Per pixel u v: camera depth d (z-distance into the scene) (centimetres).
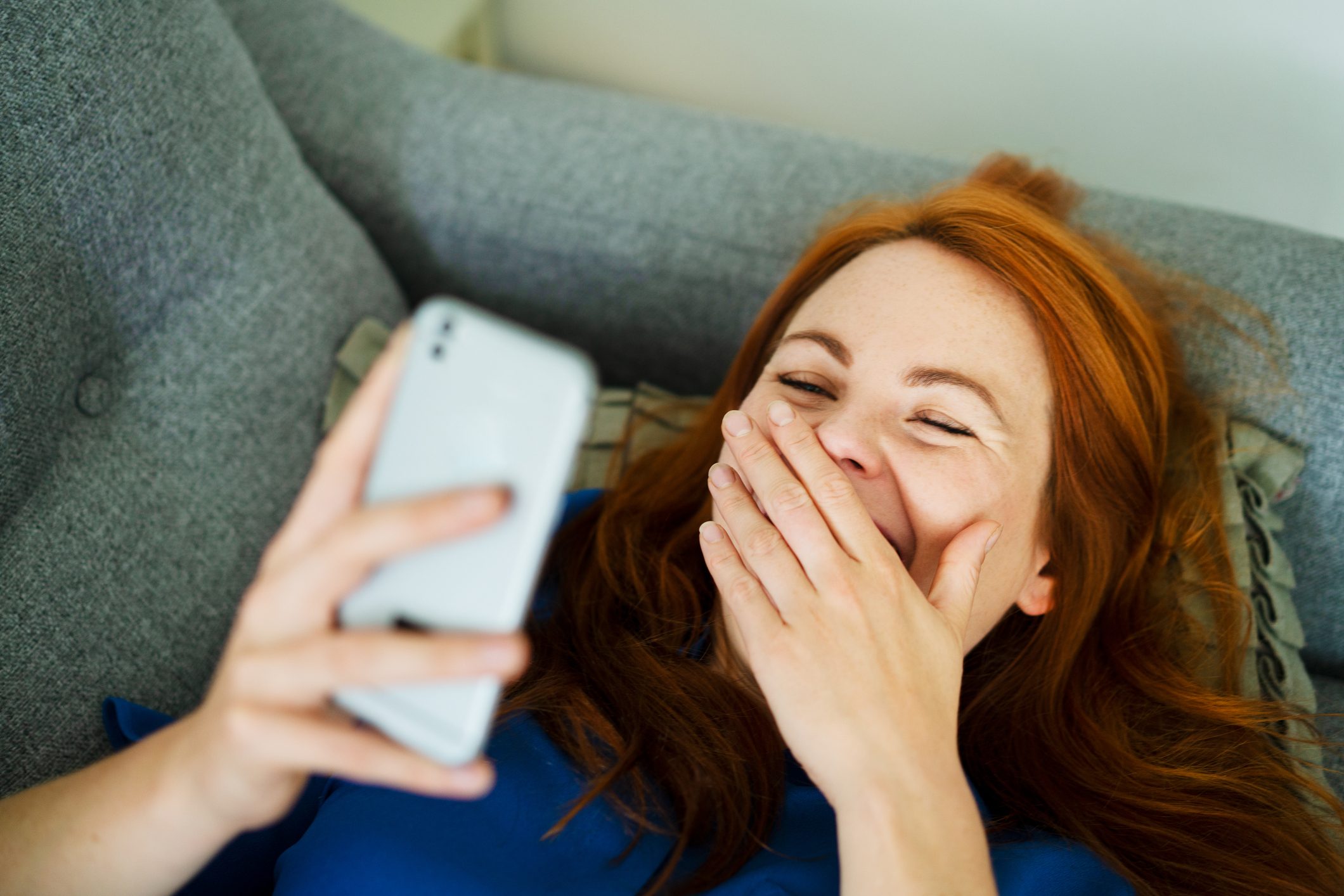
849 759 50
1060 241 73
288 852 58
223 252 76
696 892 56
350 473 37
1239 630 78
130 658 66
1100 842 67
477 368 36
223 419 75
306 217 85
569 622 74
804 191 98
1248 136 118
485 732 36
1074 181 100
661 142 102
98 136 66
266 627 35
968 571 58
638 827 58
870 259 73
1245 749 72
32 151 62
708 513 78
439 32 130
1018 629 78
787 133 105
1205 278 91
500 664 33
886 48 128
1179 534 82
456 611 36
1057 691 75
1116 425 71
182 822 40
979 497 63
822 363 68
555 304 104
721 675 67
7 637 60
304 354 82
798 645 53
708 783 60
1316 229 123
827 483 58
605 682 67
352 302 89
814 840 62
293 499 80
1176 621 80
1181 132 121
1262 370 87
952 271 70
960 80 127
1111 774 71
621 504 82
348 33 106
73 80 64
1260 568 82
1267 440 86
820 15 128
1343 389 84
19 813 45
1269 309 88
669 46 141
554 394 35
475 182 99
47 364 64
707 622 71
